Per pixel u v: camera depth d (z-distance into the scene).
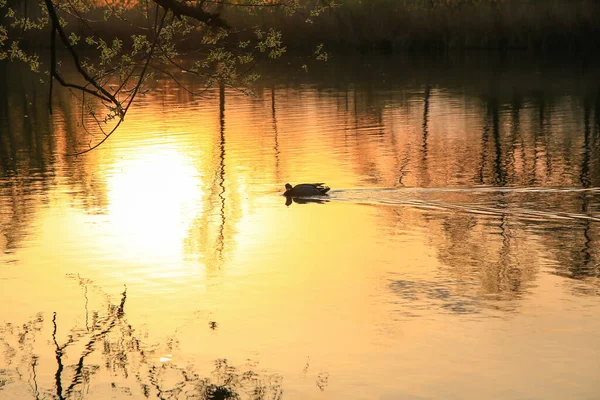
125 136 42.25
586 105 51.00
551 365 14.18
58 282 19.41
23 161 35.66
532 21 82.75
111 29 70.00
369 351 14.98
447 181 30.09
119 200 27.92
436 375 13.96
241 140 40.59
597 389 13.26
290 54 85.69
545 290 18.03
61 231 23.94
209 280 19.31
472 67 74.50
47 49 86.56
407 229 23.61
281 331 16.12
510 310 16.80
